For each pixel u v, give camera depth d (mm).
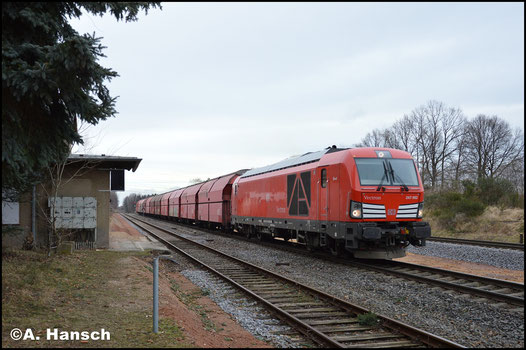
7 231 8109
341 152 13086
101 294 8039
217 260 14633
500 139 50375
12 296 6969
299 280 10688
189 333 5992
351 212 12016
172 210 47062
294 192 16062
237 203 23828
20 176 6871
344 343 6023
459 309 7727
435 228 26641
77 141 7434
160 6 6914
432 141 52062
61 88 6137
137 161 15719
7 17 6035
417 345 5926
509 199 27734
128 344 5324
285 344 6051
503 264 13398
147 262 13625
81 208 15234
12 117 5828
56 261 10852
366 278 10727
